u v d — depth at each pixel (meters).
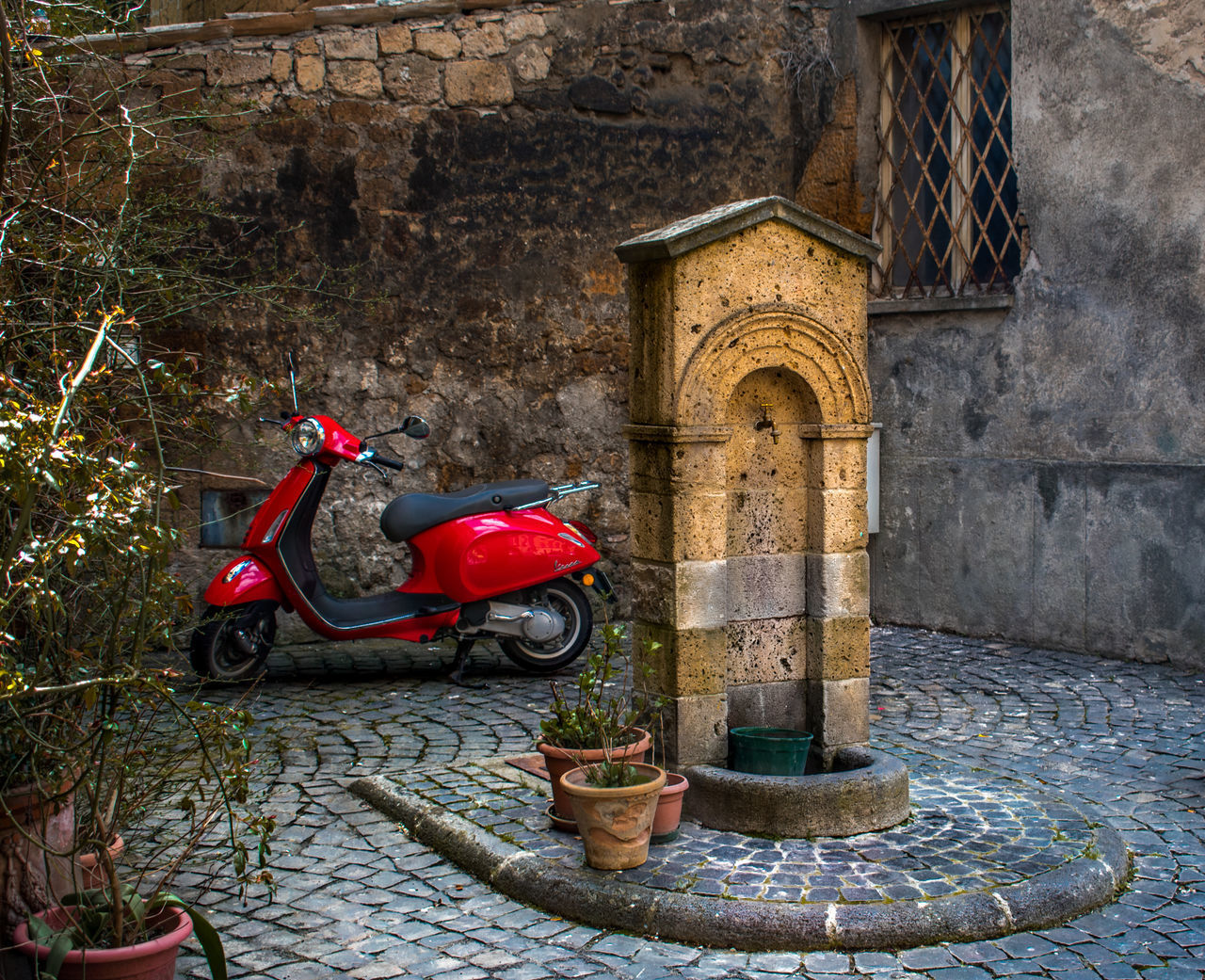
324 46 8.59
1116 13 7.87
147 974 3.32
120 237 5.40
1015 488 8.63
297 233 8.60
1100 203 8.05
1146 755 6.10
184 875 4.55
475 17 8.84
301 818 5.19
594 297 9.16
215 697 7.06
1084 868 4.38
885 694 7.32
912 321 9.16
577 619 7.74
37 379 3.89
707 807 4.80
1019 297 8.54
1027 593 8.61
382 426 8.84
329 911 4.29
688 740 5.04
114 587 3.78
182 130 8.25
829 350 5.27
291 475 7.20
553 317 9.10
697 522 5.04
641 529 5.19
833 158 9.48
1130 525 8.02
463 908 4.32
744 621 5.30
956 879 4.27
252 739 6.25
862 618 5.41
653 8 9.12
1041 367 8.45
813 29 9.46
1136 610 8.02
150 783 4.22
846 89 9.40
